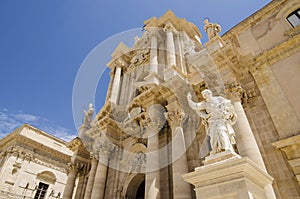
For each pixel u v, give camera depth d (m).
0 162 30.72
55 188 33.69
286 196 8.43
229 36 17.02
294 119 10.18
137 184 14.97
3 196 26.83
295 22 13.76
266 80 12.34
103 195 14.82
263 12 15.79
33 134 34.03
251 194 4.56
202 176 5.35
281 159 9.36
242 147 8.53
